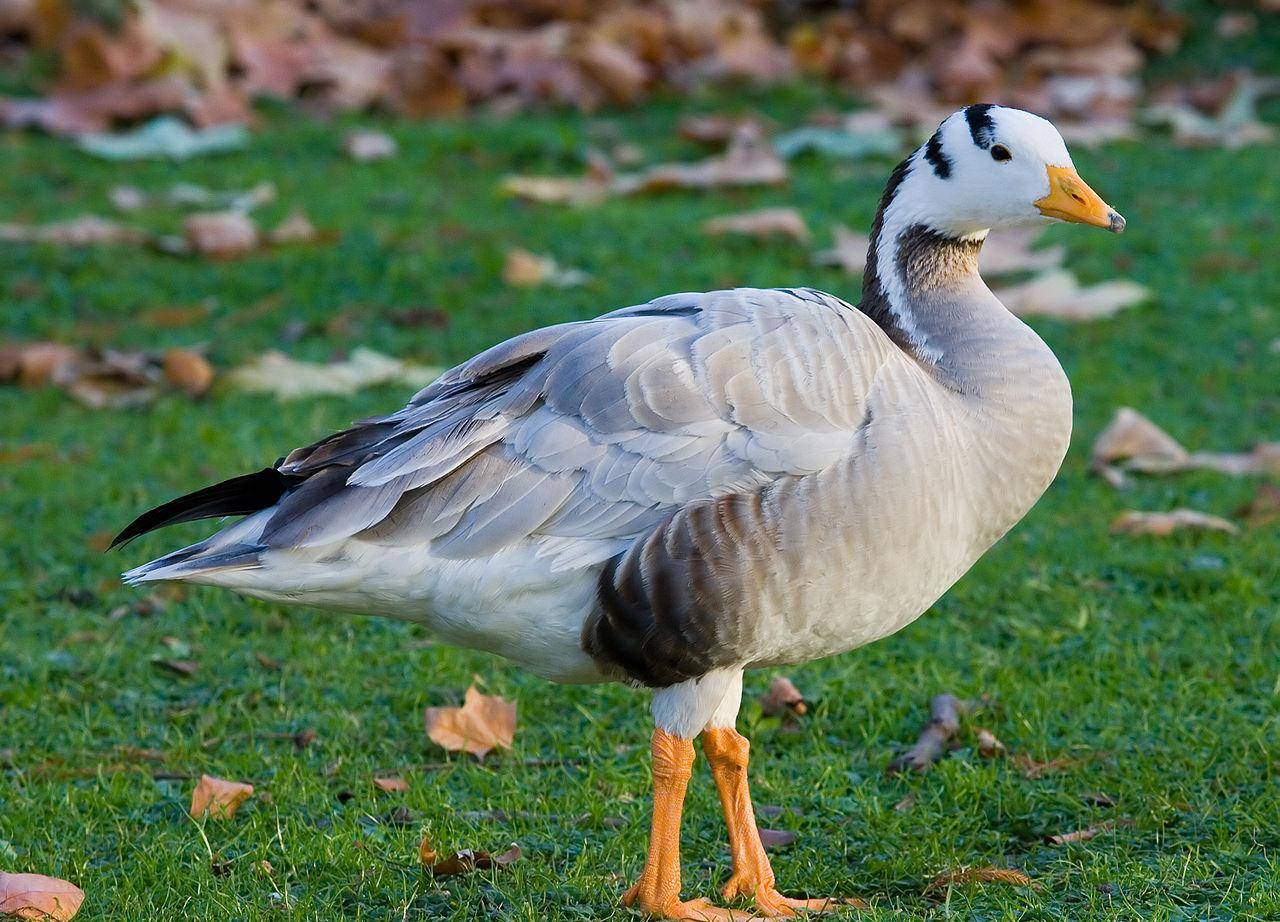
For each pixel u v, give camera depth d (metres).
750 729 9.85
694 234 19.00
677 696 7.70
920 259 8.72
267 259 18.42
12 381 15.67
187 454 13.80
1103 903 7.56
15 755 9.41
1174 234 19.02
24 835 8.42
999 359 8.26
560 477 7.56
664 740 7.70
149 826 8.64
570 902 7.71
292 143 22.53
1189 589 11.61
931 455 7.66
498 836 8.50
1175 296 17.45
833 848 8.47
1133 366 15.89
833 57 25.28
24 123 22.41
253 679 10.45
